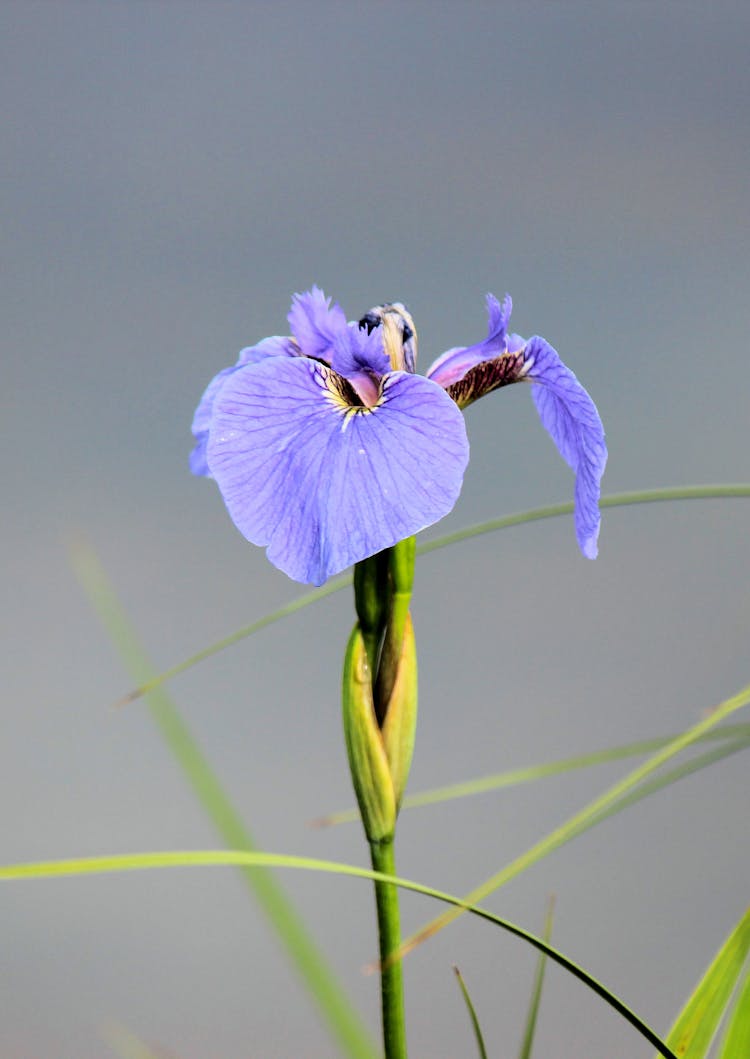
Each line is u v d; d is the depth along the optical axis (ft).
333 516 4.58
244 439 4.62
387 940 4.66
